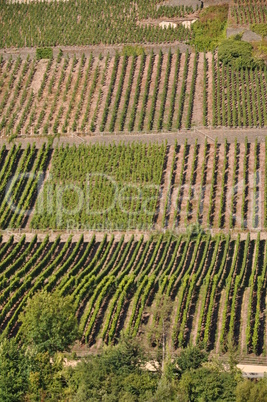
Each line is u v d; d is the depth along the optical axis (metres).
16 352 150.25
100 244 183.88
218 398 141.62
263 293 170.62
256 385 141.00
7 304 166.88
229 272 176.25
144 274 173.38
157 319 163.62
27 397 144.50
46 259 179.50
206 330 161.00
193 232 187.00
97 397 140.38
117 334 163.75
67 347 156.75
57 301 159.00
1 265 178.12
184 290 168.88
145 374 144.75
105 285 170.50
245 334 162.50
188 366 148.88
